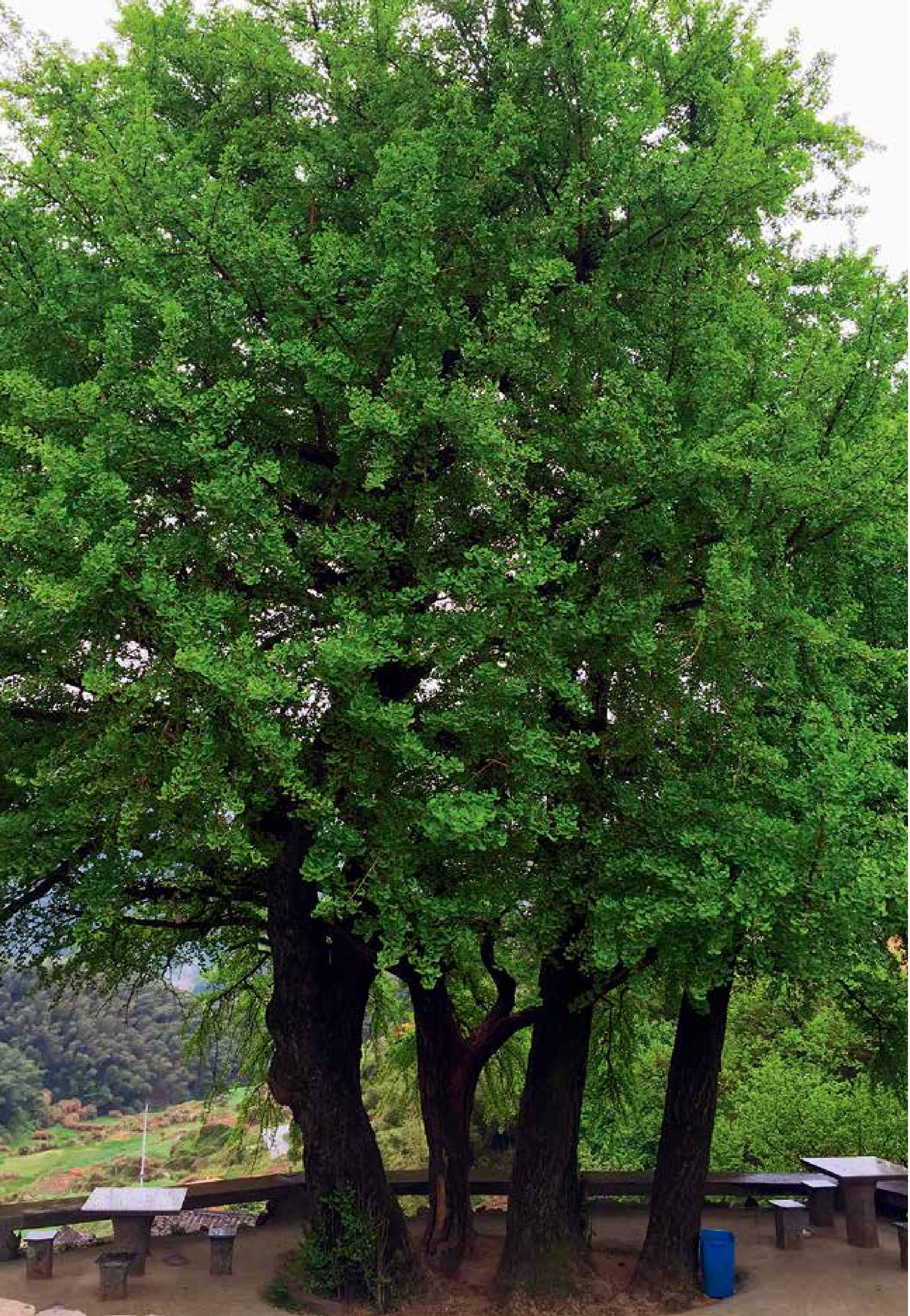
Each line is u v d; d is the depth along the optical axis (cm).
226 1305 1012
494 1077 1627
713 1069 1101
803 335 1079
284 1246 1231
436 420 855
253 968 1611
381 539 920
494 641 948
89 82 1027
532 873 957
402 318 891
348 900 815
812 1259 1128
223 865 1166
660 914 808
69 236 985
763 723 947
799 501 866
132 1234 1123
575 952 965
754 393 936
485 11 1055
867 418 1022
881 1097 1548
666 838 891
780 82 1124
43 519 760
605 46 935
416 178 869
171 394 787
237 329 889
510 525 973
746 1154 1881
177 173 877
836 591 1012
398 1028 1823
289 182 1024
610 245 1009
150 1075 9450
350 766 873
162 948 1445
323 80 1040
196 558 887
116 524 843
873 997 1220
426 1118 1196
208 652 757
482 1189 1362
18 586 893
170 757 825
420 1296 1046
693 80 1106
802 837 833
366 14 1039
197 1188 1325
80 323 936
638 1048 1653
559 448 962
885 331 1115
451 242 984
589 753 1000
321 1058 1084
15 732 981
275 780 912
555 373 980
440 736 970
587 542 1018
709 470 879
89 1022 9619
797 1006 1792
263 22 1097
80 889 895
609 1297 1028
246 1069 1667
